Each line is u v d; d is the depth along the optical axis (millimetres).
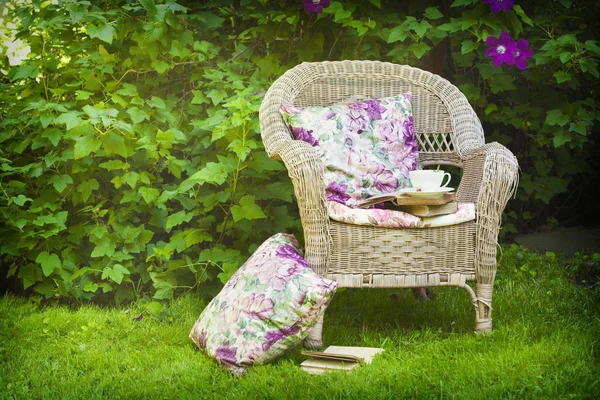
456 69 3984
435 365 2205
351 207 2518
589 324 2613
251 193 3164
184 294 3133
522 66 3453
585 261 3662
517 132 4203
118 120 3082
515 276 3416
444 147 3457
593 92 4125
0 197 3035
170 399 2051
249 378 2172
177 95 3521
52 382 2191
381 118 2816
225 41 3652
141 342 2594
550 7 3855
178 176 3139
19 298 3178
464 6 3785
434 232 2480
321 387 2080
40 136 3150
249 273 2447
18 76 3193
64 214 3105
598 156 4488
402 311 2986
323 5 3346
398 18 3701
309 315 2281
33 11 3244
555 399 1930
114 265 3031
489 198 2492
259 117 2836
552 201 4527
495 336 2471
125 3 3311
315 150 2607
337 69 3027
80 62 3211
